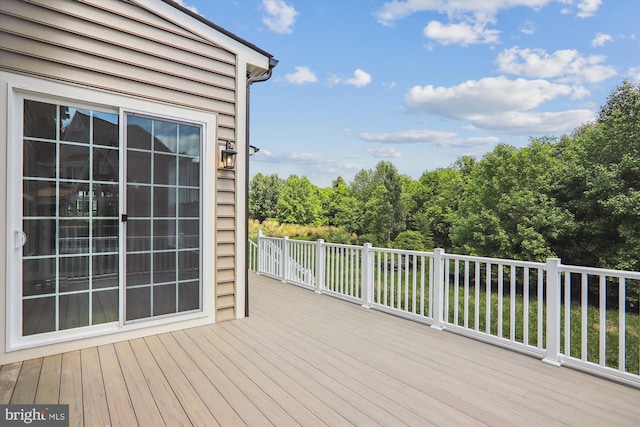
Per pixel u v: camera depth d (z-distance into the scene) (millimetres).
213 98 3938
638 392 2465
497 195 15328
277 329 3824
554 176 14164
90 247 3180
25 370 2697
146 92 3443
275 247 7191
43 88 2877
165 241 3621
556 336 2949
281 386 2514
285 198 28984
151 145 3508
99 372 2697
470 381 2627
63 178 3031
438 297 3885
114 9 3242
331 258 5586
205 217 3900
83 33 3074
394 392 2445
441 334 3713
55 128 2988
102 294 3260
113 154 3291
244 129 4227
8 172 2744
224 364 2887
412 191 26109
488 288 3467
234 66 4113
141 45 3406
